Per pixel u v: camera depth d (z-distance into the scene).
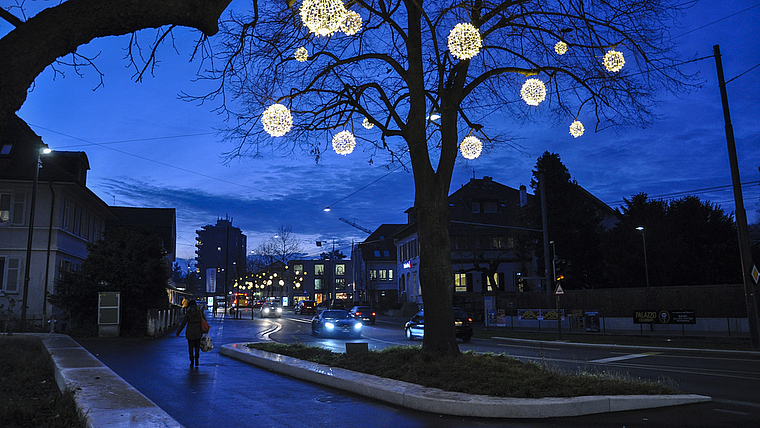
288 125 6.95
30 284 27.72
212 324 41.06
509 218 53.94
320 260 115.12
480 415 7.79
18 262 27.83
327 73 12.56
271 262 82.75
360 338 28.17
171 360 14.90
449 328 11.75
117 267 24.52
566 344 24.08
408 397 8.45
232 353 15.98
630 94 11.88
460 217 56.50
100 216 38.91
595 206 49.56
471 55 6.19
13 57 3.61
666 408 8.48
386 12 11.77
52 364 11.45
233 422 7.40
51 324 22.75
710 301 29.77
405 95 13.47
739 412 8.18
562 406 7.83
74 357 12.00
